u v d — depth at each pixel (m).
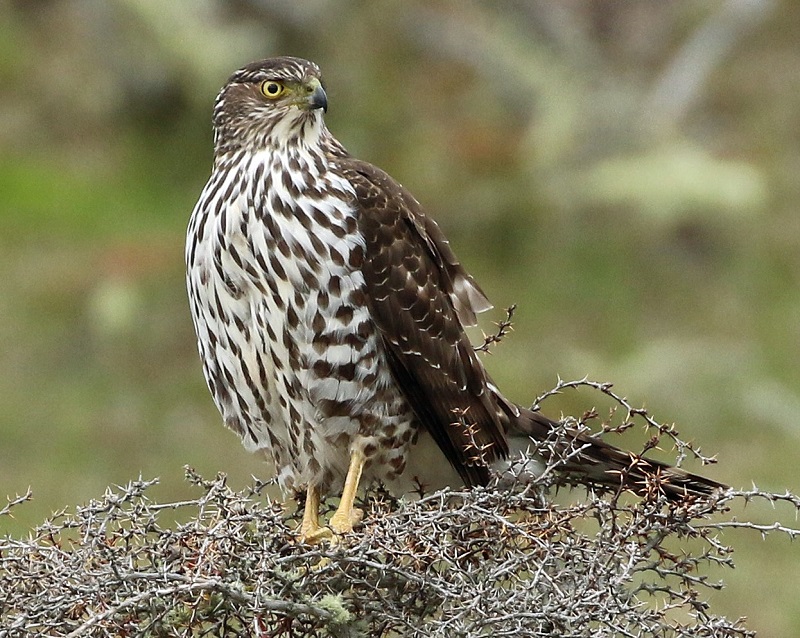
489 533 6.83
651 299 18.06
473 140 19.50
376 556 6.72
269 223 7.98
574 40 21.44
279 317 8.01
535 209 18.98
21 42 23.78
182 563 6.58
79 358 16.58
